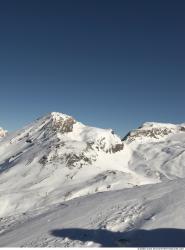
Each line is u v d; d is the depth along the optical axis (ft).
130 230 69.77
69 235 72.84
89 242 65.62
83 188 375.04
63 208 106.73
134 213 80.59
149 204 85.40
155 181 451.12
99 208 91.66
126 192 108.27
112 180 408.26
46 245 68.64
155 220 72.23
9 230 97.81
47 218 96.43
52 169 490.08
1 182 462.19
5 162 627.05
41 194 360.07
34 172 485.97
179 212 74.13
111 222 76.28
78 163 517.14
